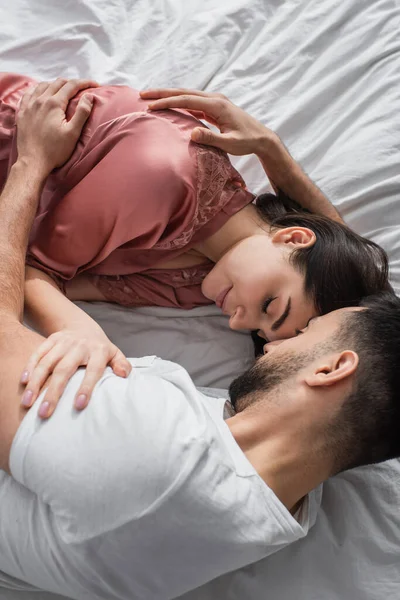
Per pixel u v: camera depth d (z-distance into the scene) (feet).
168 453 2.62
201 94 3.84
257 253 3.50
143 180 3.31
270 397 3.06
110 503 2.58
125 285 3.91
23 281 3.31
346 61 4.77
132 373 2.99
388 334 3.09
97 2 4.80
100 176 3.38
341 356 3.04
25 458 2.65
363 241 3.67
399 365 3.03
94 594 2.79
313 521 3.42
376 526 3.59
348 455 3.07
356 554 3.51
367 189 4.38
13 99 3.84
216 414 2.98
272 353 3.21
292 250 3.48
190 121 3.61
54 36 4.65
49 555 2.72
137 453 2.60
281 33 4.84
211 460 2.70
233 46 4.79
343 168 4.43
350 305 3.43
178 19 4.85
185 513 2.63
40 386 2.78
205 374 3.99
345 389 3.01
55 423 2.68
